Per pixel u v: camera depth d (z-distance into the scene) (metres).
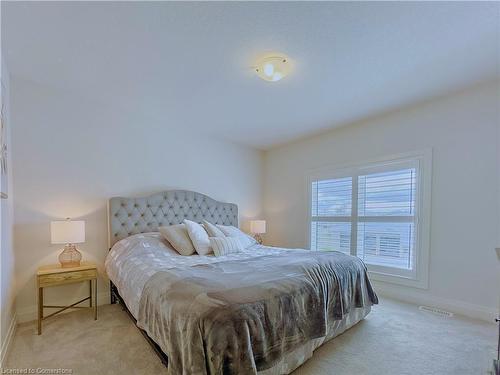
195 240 2.96
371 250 3.51
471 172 2.71
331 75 2.46
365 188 3.61
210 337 1.28
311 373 1.74
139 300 1.96
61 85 2.74
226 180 4.54
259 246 3.61
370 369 1.78
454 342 2.13
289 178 4.69
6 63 2.30
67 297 2.85
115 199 3.16
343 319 2.28
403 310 2.81
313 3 1.61
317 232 4.21
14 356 1.93
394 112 3.32
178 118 3.59
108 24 1.80
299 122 3.71
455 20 1.73
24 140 2.68
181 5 1.63
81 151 3.04
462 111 2.78
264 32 1.88
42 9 1.65
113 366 1.80
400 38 1.93
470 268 2.69
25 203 2.66
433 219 2.96
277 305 1.61
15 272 2.55
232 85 2.69
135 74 2.49
